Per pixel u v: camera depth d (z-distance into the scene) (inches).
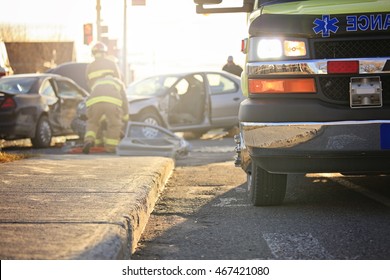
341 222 284.4
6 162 468.4
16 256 198.2
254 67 298.4
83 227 234.5
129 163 458.3
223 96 834.8
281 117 288.0
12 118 695.1
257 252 241.9
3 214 259.3
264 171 311.0
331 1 304.5
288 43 294.0
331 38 290.5
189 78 818.2
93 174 388.8
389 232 264.4
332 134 283.7
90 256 198.7
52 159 496.7
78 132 755.4
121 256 218.7
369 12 289.7
